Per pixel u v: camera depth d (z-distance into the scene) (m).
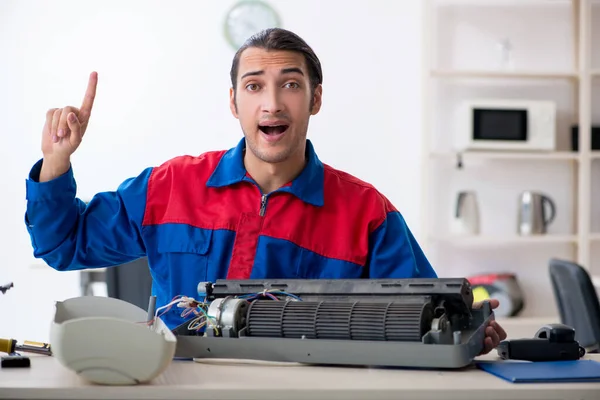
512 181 4.52
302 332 1.43
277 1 4.47
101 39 4.45
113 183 4.46
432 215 4.49
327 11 4.48
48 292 4.45
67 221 1.79
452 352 1.32
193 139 4.48
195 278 1.84
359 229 1.88
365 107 4.50
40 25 4.43
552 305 4.53
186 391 1.21
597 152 4.29
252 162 1.85
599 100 4.57
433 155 4.19
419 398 1.21
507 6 4.50
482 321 1.46
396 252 1.89
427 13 4.18
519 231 4.36
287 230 1.84
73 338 1.22
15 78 4.43
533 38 4.52
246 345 1.45
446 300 1.44
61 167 1.71
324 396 1.20
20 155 4.44
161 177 1.91
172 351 1.26
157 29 4.46
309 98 1.79
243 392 1.21
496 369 1.35
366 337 1.39
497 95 4.49
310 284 1.55
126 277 2.75
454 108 4.48
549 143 4.22
